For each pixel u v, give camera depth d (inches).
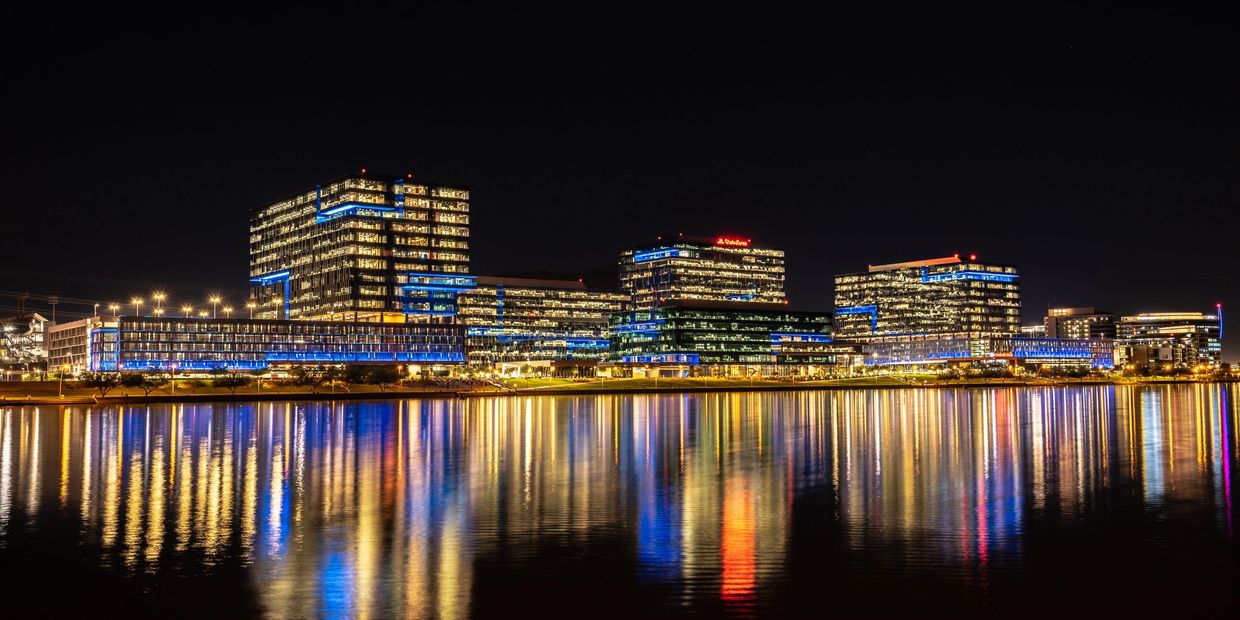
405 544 2030.0
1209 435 4795.8
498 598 1644.9
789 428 5398.6
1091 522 2263.8
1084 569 1819.6
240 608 1589.6
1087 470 3270.2
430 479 3043.8
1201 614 1563.7
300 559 1899.6
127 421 6013.8
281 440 4525.1
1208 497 2637.8
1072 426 5536.4
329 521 2281.0
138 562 1877.5
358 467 3388.3
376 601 1625.2
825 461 3585.1
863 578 1758.1
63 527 2207.2
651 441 4483.3
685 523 2257.6
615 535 2118.6
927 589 1692.9
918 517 2330.2
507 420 6181.1
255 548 1993.1
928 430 5211.6
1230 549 1974.7
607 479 3046.3
